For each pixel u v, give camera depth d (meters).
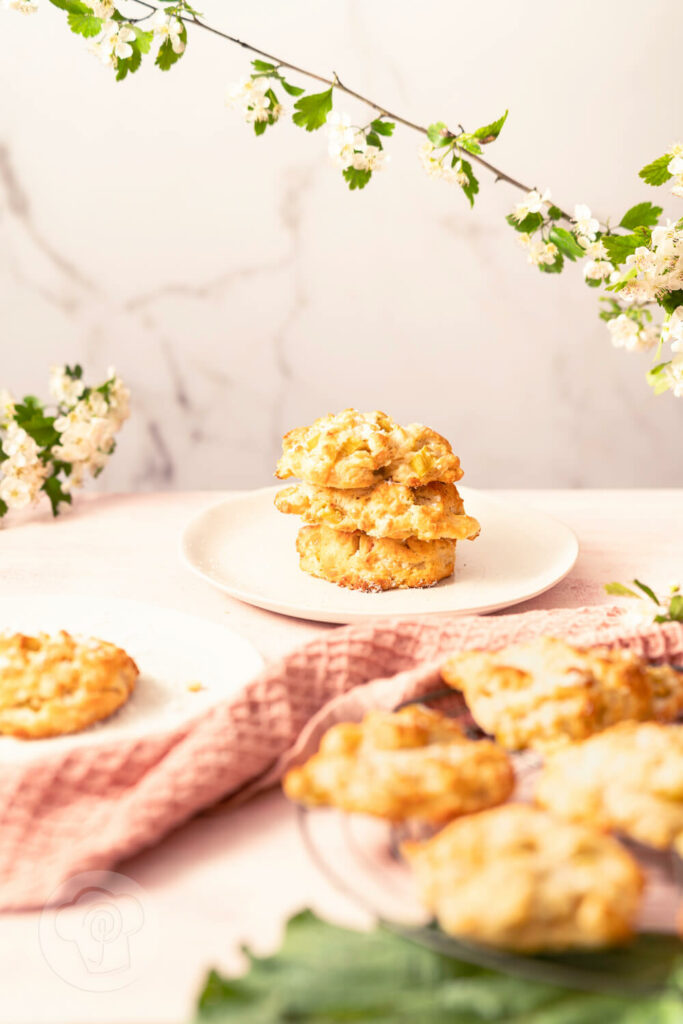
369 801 0.45
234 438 1.30
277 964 0.42
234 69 1.16
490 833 0.44
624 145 1.19
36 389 1.28
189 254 1.23
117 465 1.31
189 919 0.45
